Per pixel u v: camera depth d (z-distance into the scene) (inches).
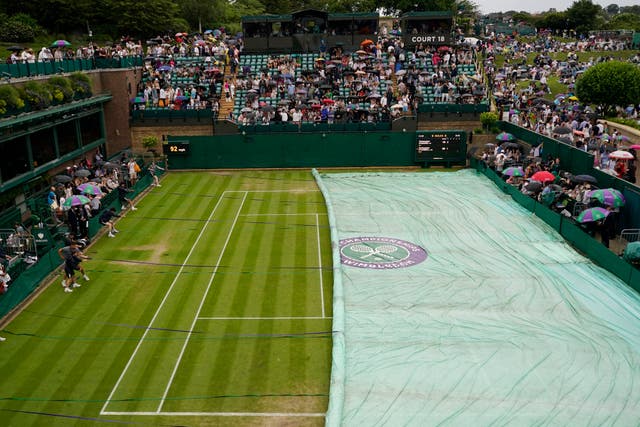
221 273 1021.2
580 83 1903.3
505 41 3240.7
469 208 1350.9
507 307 871.1
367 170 1809.8
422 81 2107.5
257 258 1088.2
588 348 754.2
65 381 704.4
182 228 1263.5
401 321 832.3
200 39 2682.1
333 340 775.7
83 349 777.6
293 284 975.0
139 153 1925.4
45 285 981.8
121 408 652.7
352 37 2453.2
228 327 832.9
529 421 617.9
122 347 781.9
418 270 1011.9
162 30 2847.0
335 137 1823.3
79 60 1748.3
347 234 1203.9
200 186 1625.2
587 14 4566.9
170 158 1823.3
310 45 2437.3
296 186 1614.2
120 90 1881.2
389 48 2378.2
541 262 1035.9
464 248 1113.4
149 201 1476.4
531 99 2047.2
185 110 1895.9
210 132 1914.4
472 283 954.7
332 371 702.5
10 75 1331.2
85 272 1015.0
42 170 1429.6
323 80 2092.8
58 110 1454.2
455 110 1918.1
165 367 733.3
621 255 1023.6
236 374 716.7
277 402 662.5
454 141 1804.9
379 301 896.9
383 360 733.3
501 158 1585.9
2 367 733.3
